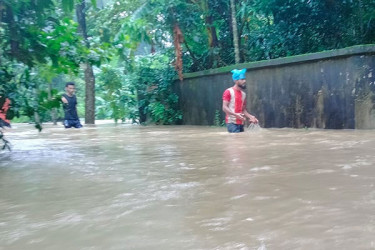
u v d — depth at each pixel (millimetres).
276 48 8773
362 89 6195
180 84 10844
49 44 4223
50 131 8766
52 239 1217
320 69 6766
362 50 6121
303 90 7086
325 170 2273
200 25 10578
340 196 1622
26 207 1652
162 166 2691
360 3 7184
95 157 3398
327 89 6672
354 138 4504
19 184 2201
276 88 7609
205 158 3053
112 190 1935
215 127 8773
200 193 1786
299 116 7176
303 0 7797
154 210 1518
